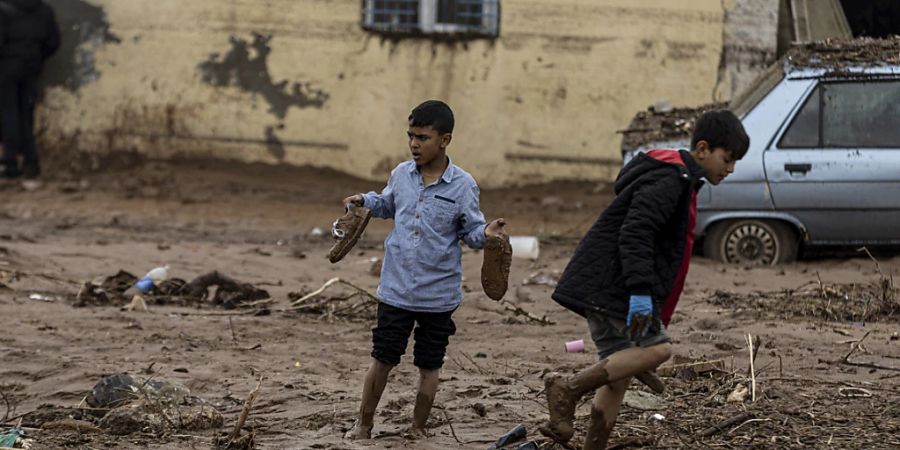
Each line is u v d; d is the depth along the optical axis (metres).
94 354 13.26
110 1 31.89
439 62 31.62
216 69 31.70
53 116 31.98
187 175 31.03
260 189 30.42
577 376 8.49
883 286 16.67
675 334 14.79
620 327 8.38
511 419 10.59
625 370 8.38
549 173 31.58
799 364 12.95
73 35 31.98
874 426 10.24
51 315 15.49
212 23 31.69
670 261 8.28
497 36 31.55
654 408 10.73
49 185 30.77
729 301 17.16
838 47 21.38
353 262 21.45
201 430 10.28
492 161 31.66
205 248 22.86
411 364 13.13
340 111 31.70
